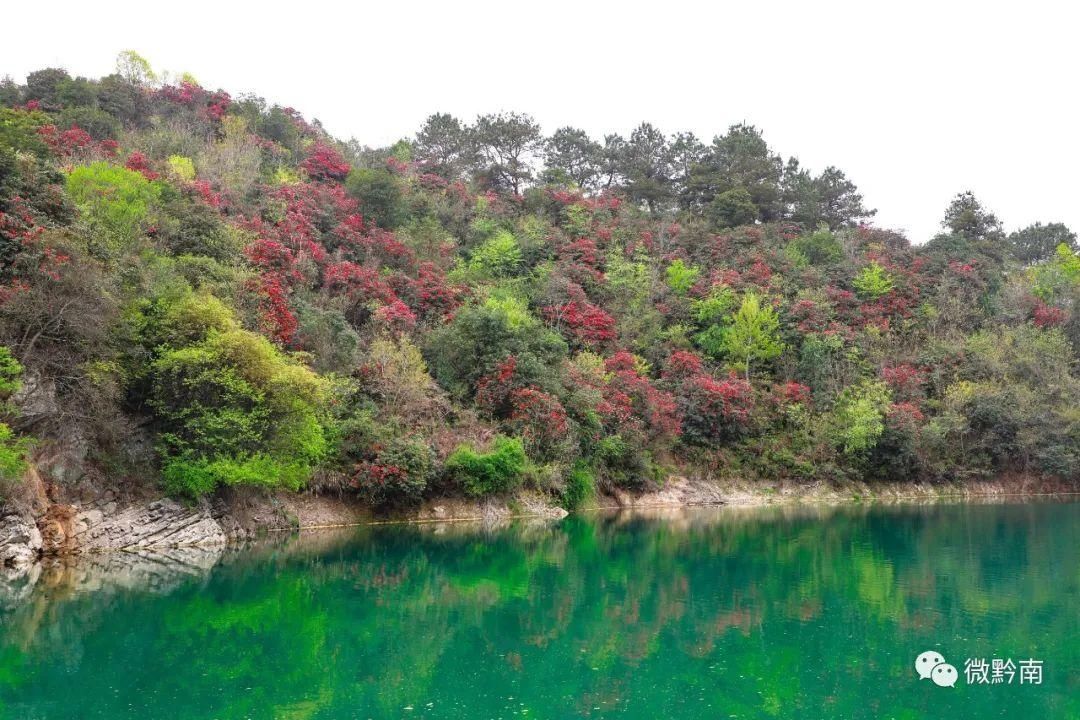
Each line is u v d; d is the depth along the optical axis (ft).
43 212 93.86
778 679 52.29
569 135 323.16
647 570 93.30
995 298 235.61
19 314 82.07
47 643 56.90
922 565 96.27
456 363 148.97
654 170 318.65
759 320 196.65
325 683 50.24
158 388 94.43
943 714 45.98
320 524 118.83
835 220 317.22
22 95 196.34
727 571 92.43
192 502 99.40
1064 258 283.59
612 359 174.09
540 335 159.43
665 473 172.24
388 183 204.33
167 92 219.41
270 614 67.62
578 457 154.81
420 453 122.01
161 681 49.73
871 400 187.11
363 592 77.66
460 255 213.46
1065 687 51.03
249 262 134.82
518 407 144.36
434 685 50.16
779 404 185.26
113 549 89.51
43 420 85.66
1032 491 204.23
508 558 100.58
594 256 220.23
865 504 179.11
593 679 51.85
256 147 198.90
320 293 149.89
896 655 57.72
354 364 130.62
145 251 108.68
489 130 296.71
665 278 226.79
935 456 195.72
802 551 107.96
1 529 78.89
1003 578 87.86
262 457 97.81
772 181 301.84
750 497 175.52
